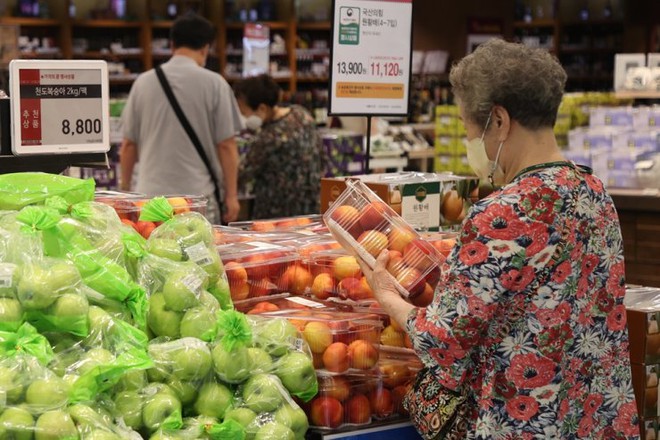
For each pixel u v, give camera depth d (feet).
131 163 17.81
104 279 7.20
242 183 21.25
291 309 8.77
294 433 7.38
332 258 8.97
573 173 7.04
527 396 6.84
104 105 9.95
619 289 7.30
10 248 6.93
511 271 6.70
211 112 17.13
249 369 7.46
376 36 12.00
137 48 40.04
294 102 41.11
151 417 6.81
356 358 8.19
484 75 7.00
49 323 6.75
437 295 7.00
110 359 6.70
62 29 38.19
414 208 10.33
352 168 26.61
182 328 7.51
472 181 10.82
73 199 8.13
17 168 9.47
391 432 8.39
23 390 6.17
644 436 9.59
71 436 6.13
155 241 8.05
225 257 8.87
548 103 6.98
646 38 48.19
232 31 42.73
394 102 12.28
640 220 19.35
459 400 7.26
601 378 7.23
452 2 51.39
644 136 20.98
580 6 51.52
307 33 44.57
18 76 9.36
